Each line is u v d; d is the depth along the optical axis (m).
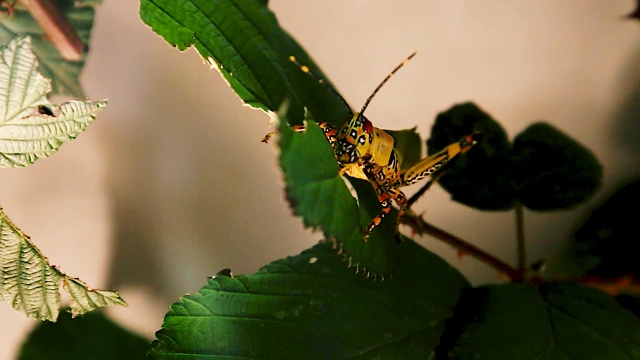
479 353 0.31
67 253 0.36
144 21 0.30
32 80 0.30
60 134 0.30
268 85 0.31
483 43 0.34
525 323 0.31
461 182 0.33
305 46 0.35
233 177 0.36
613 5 0.34
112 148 0.36
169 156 0.36
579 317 0.31
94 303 0.31
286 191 0.28
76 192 0.36
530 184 0.33
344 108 0.33
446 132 0.33
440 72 0.35
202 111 0.36
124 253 0.36
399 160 0.32
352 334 0.31
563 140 0.33
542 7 0.34
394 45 0.35
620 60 0.34
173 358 0.30
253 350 0.30
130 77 0.35
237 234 0.36
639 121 0.34
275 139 0.28
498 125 0.33
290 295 0.31
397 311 0.31
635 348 0.30
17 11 0.34
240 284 0.31
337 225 0.29
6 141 0.30
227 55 0.30
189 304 0.30
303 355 0.30
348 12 0.35
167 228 0.36
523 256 0.33
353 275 0.31
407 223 0.33
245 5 0.31
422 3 0.34
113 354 0.35
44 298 0.31
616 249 0.34
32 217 0.36
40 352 0.35
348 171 0.32
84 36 0.35
